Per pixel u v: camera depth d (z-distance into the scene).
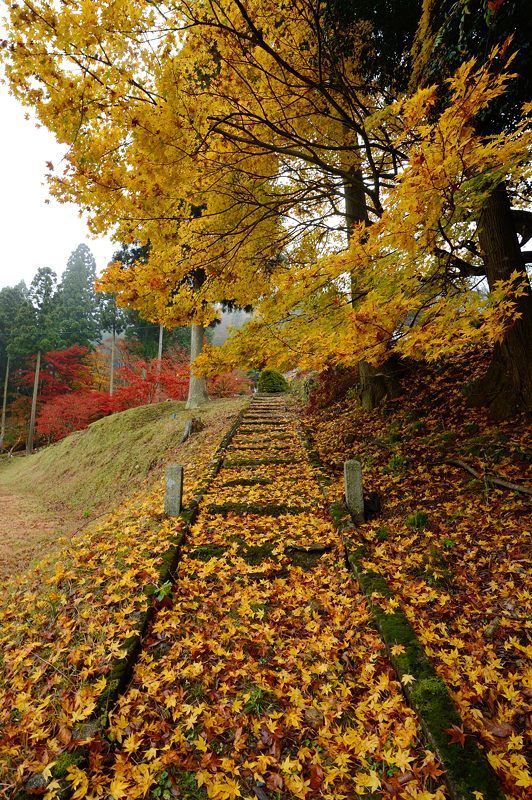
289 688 2.41
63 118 2.51
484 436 5.27
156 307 4.35
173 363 20.50
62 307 32.81
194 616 3.11
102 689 2.30
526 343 5.29
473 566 3.45
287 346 3.72
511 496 4.21
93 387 26.08
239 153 3.67
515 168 2.48
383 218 2.40
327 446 7.74
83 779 1.81
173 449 11.52
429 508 4.52
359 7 4.18
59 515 11.08
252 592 3.42
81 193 2.97
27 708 2.27
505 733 1.96
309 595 3.34
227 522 4.72
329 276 3.25
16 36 2.26
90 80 2.42
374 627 2.84
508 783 1.73
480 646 2.58
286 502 5.21
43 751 1.98
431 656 2.49
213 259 4.29
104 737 2.07
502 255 4.95
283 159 4.87
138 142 2.69
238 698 2.36
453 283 3.29
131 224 3.40
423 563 3.62
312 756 2.00
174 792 1.85
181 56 2.86
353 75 4.91
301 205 6.04
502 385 5.75
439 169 2.14
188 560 3.91
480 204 2.79
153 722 2.18
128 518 5.18
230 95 3.60
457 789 1.66
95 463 14.49
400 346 2.90
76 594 3.40
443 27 3.47
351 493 4.59
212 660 2.66
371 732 2.08
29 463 20.83
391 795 1.75
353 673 2.52
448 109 2.15
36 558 6.93
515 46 3.44
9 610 3.51
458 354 8.02
